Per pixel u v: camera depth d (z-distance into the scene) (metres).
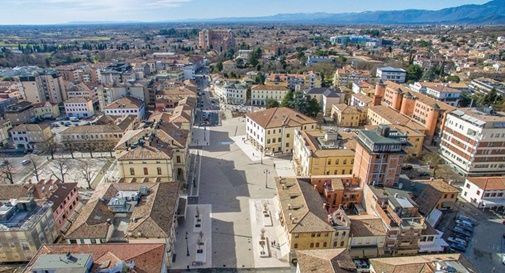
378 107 170.25
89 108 195.00
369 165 92.44
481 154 118.69
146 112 199.12
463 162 124.06
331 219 79.88
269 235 88.62
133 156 103.00
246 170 126.31
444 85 186.00
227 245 85.00
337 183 97.06
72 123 181.38
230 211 99.38
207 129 172.75
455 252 83.38
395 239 80.00
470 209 101.38
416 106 158.75
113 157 136.25
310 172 109.38
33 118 182.12
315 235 78.06
